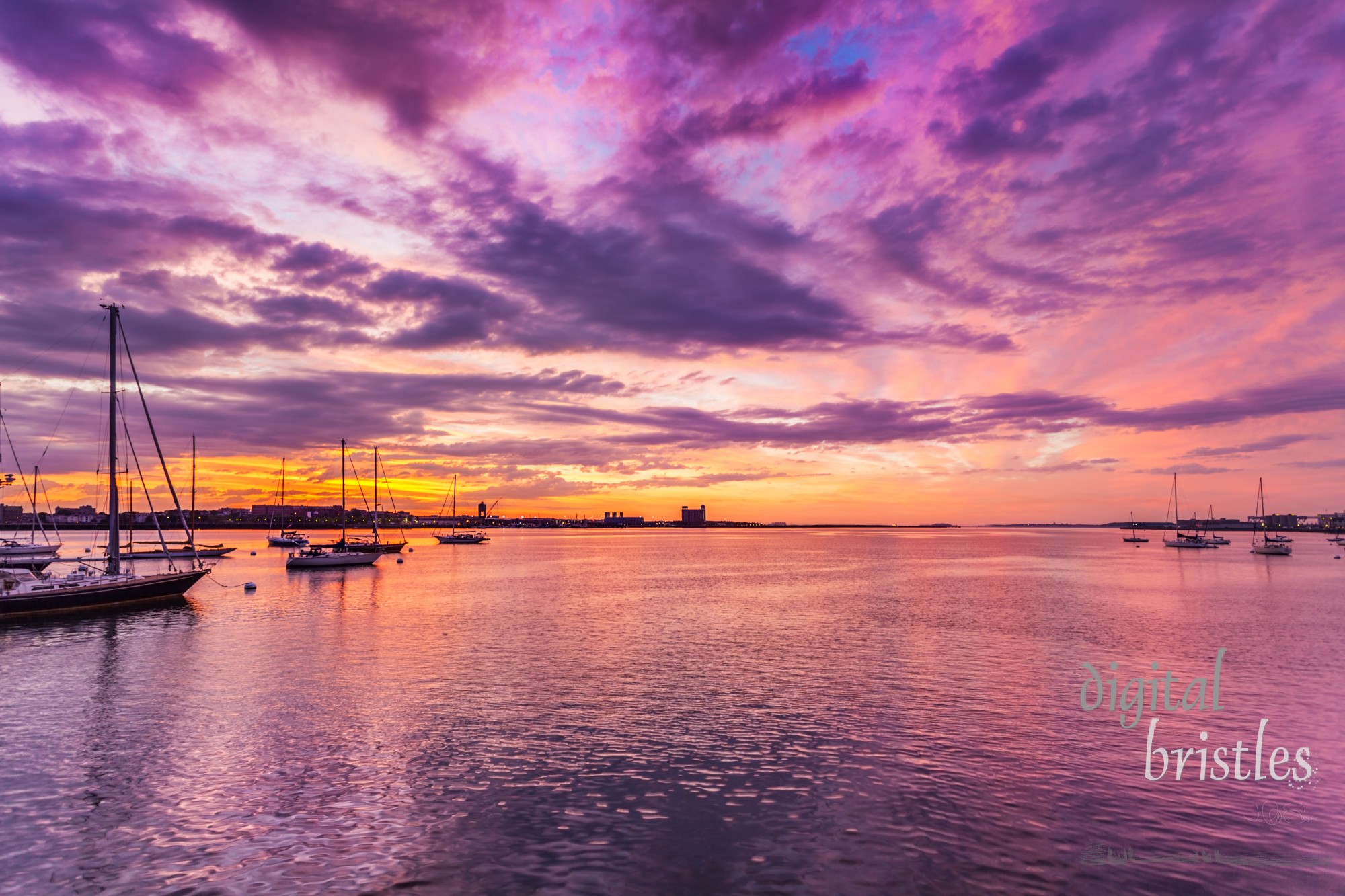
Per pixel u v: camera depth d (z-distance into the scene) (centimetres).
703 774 1841
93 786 1742
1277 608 5272
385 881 1318
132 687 2730
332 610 5153
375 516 13138
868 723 2283
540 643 3725
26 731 2170
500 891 1285
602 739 2111
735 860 1398
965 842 1482
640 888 1299
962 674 3000
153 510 5347
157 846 1442
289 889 1287
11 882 1309
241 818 1569
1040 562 12012
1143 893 1294
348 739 2105
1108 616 4866
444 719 2312
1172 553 15375
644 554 15788
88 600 4756
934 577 8631
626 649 3559
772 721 2303
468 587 7094
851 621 4612
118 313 4975
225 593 6394
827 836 1502
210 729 2192
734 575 8950
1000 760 1956
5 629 4159
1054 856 1429
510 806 1638
